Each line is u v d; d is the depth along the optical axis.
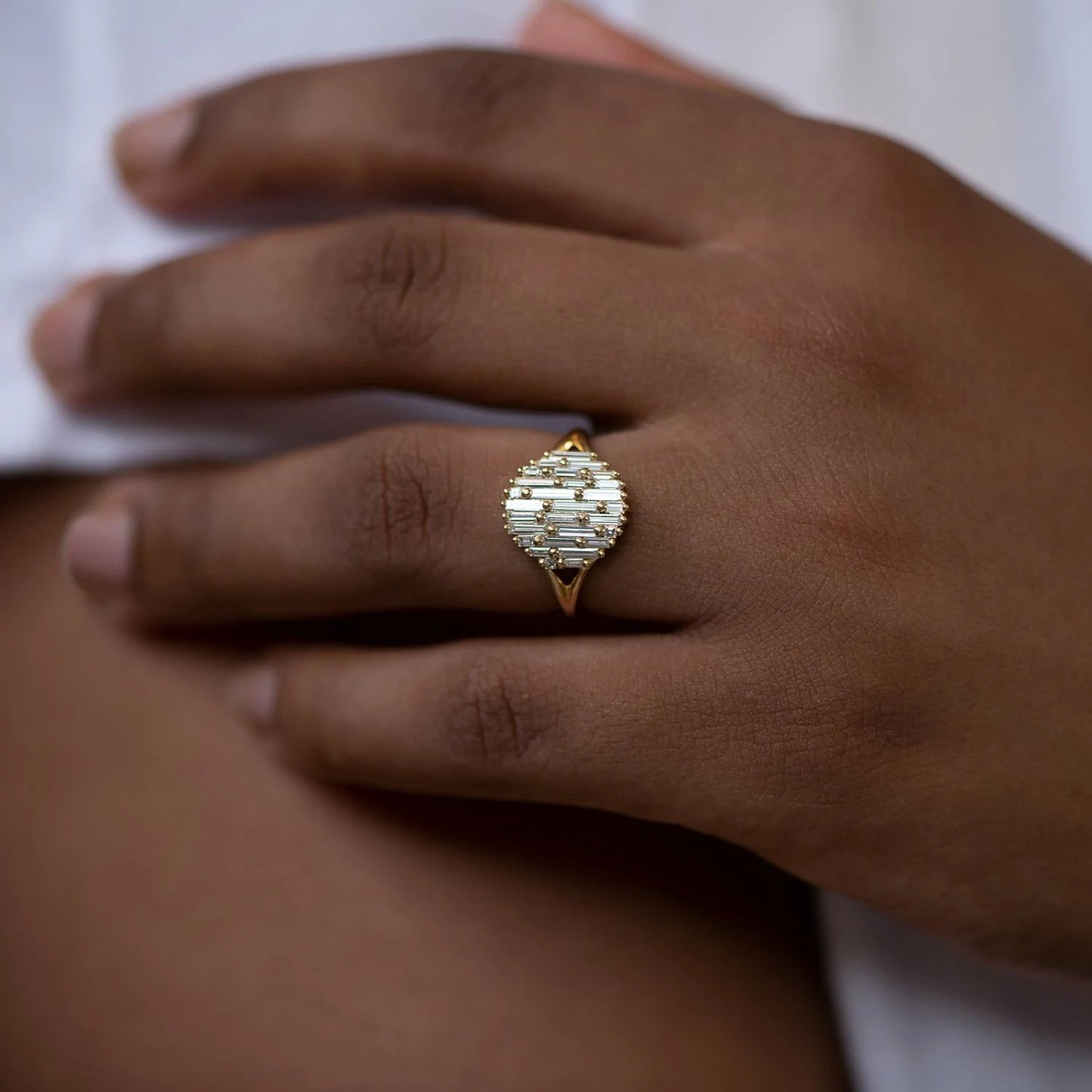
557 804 0.18
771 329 0.17
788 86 0.22
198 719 0.18
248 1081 0.17
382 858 0.18
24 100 0.19
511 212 0.18
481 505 0.17
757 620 0.17
